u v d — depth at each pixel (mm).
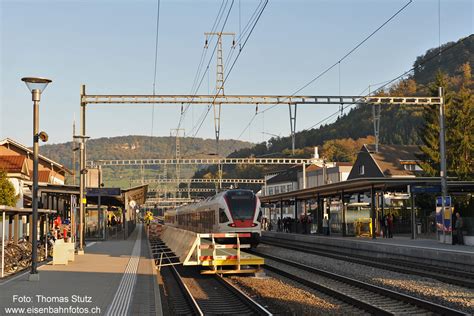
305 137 116312
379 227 39750
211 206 35719
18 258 20562
